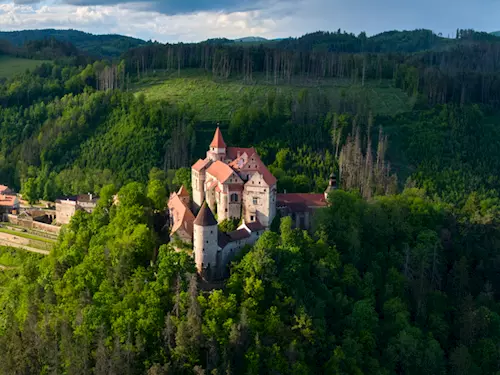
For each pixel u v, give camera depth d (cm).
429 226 19288
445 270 18225
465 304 16312
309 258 15325
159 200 18688
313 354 12875
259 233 16075
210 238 14312
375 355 14025
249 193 16262
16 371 12694
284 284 13662
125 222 16612
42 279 15938
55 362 12512
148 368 11850
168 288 13175
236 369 11869
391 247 17625
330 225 16688
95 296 13712
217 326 12238
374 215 18100
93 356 12456
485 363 15012
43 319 13862
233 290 13388
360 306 14350
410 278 16788
